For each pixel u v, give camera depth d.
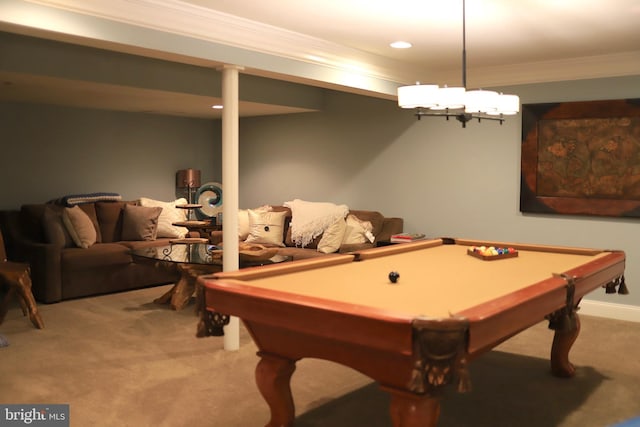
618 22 3.88
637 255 5.00
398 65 5.27
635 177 4.92
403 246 3.89
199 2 3.47
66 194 6.53
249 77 5.96
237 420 3.03
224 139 3.99
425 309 2.31
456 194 5.91
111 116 6.88
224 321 2.70
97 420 3.01
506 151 5.59
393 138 6.30
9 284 4.65
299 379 3.65
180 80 5.38
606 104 5.00
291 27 4.05
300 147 7.09
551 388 3.51
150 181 7.32
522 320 2.29
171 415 3.08
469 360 2.35
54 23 2.97
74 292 5.59
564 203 5.27
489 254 3.55
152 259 5.18
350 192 6.68
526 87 5.46
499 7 3.52
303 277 2.96
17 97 5.71
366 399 3.33
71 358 3.96
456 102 3.27
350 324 2.12
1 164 6.04
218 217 6.54
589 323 4.96
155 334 4.52
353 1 3.42
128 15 3.28
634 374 3.75
